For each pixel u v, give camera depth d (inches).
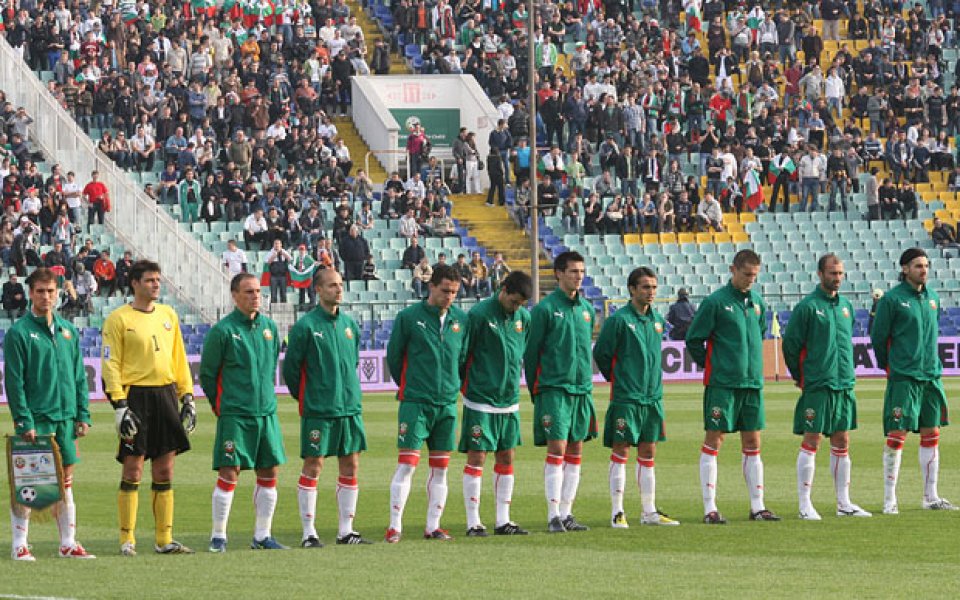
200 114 2733.8
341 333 821.2
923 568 711.1
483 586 666.8
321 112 2861.7
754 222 2812.5
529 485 1104.2
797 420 919.7
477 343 848.9
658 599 631.2
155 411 792.3
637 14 3326.8
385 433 1528.1
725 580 678.5
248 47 2903.5
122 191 2496.3
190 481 1158.3
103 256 2363.4
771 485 1090.7
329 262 2397.9
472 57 3085.6
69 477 797.9
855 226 2819.9
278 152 2760.8
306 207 2598.4
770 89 3006.9
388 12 3378.4
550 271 2655.0
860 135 3021.7
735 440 1411.2
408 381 839.7
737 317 899.4
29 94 2664.9
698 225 2773.1
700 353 903.7
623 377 882.1
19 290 2245.3
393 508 832.9
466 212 2802.7
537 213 2593.5
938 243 2778.1
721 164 2824.8
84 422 803.4
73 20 2906.0
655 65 3046.3
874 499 1012.5
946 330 2541.8
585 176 2886.3
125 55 2859.3
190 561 754.8
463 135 2876.5
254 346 800.9
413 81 3053.6
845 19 3383.4
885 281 2751.0
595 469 1195.3
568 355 868.0
